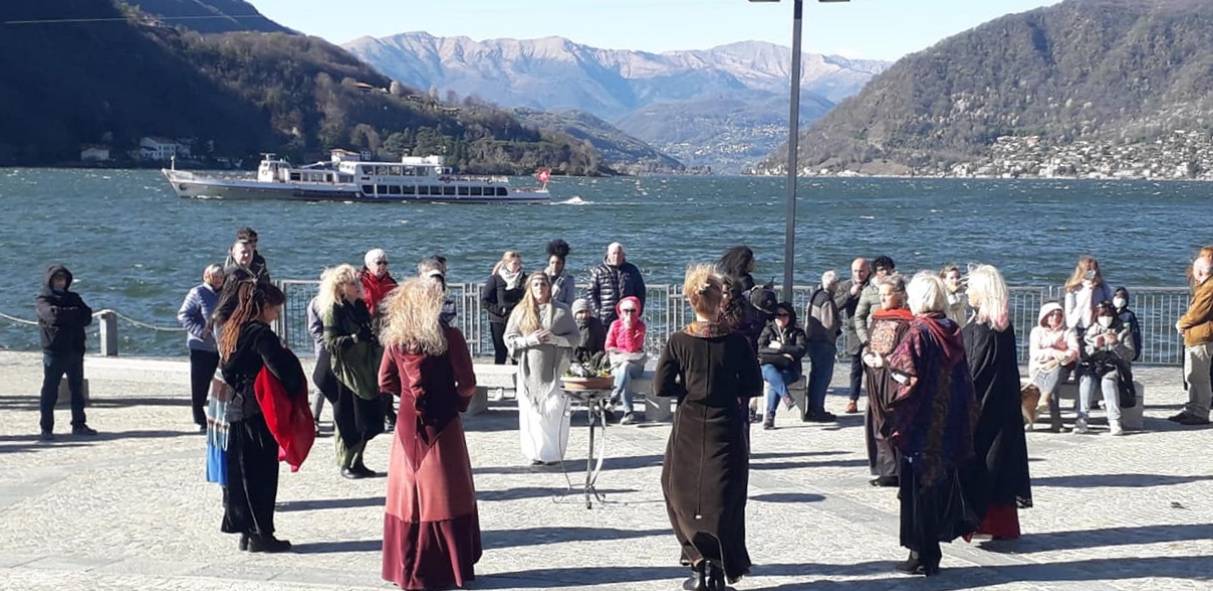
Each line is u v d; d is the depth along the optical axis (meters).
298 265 57.72
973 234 84.31
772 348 13.91
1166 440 13.16
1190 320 13.92
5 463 11.96
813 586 8.08
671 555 8.75
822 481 11.16
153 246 66.25
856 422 14.40
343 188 119.44
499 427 14.01
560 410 11.73
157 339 28.19
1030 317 21.81
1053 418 13.64
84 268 52.56
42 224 86.12
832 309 14.22
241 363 8.77
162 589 7.93
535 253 63.97
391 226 87.56
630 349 14.32
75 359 13.29
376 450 12.67
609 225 92.75
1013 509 8.93
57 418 14.48
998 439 8.80
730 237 79.62
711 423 7.85
